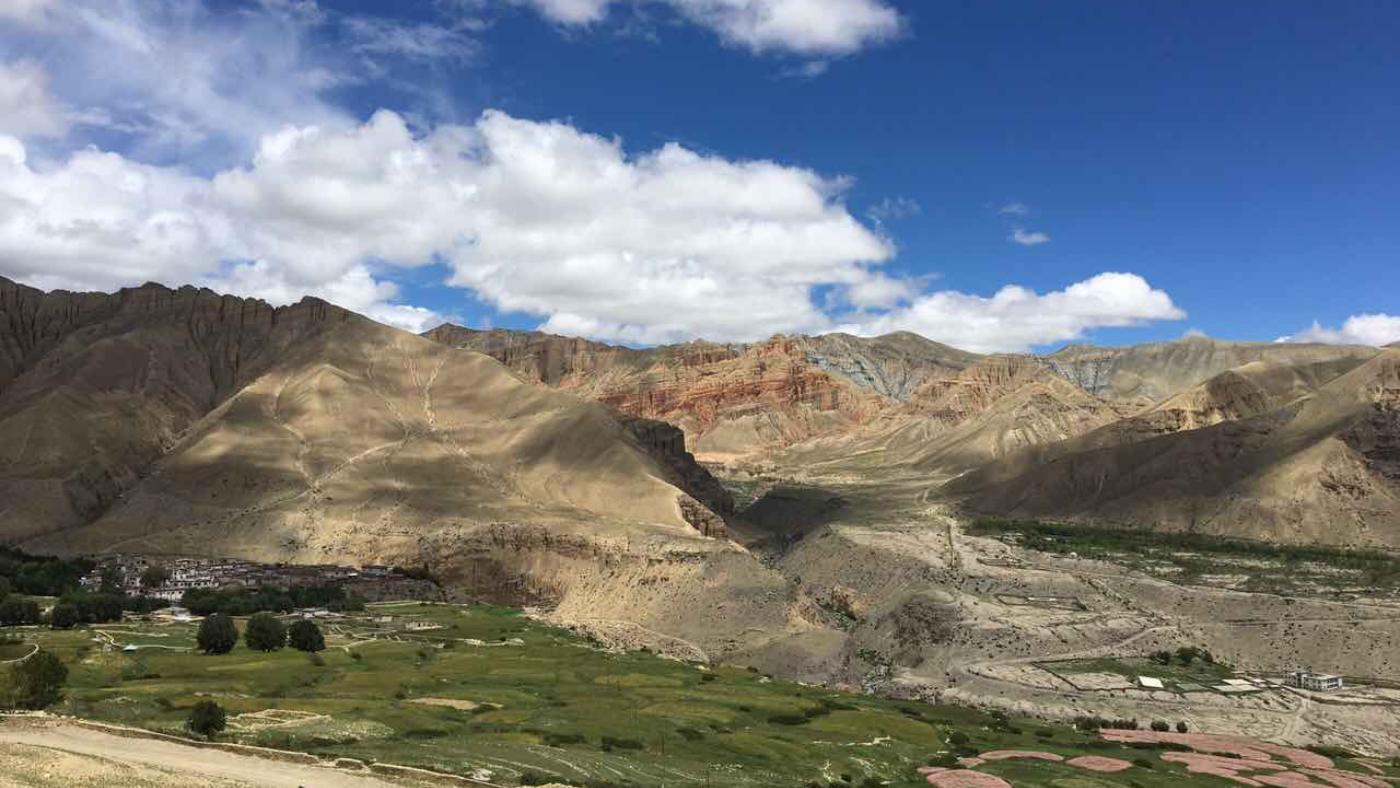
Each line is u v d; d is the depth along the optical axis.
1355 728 177.50
